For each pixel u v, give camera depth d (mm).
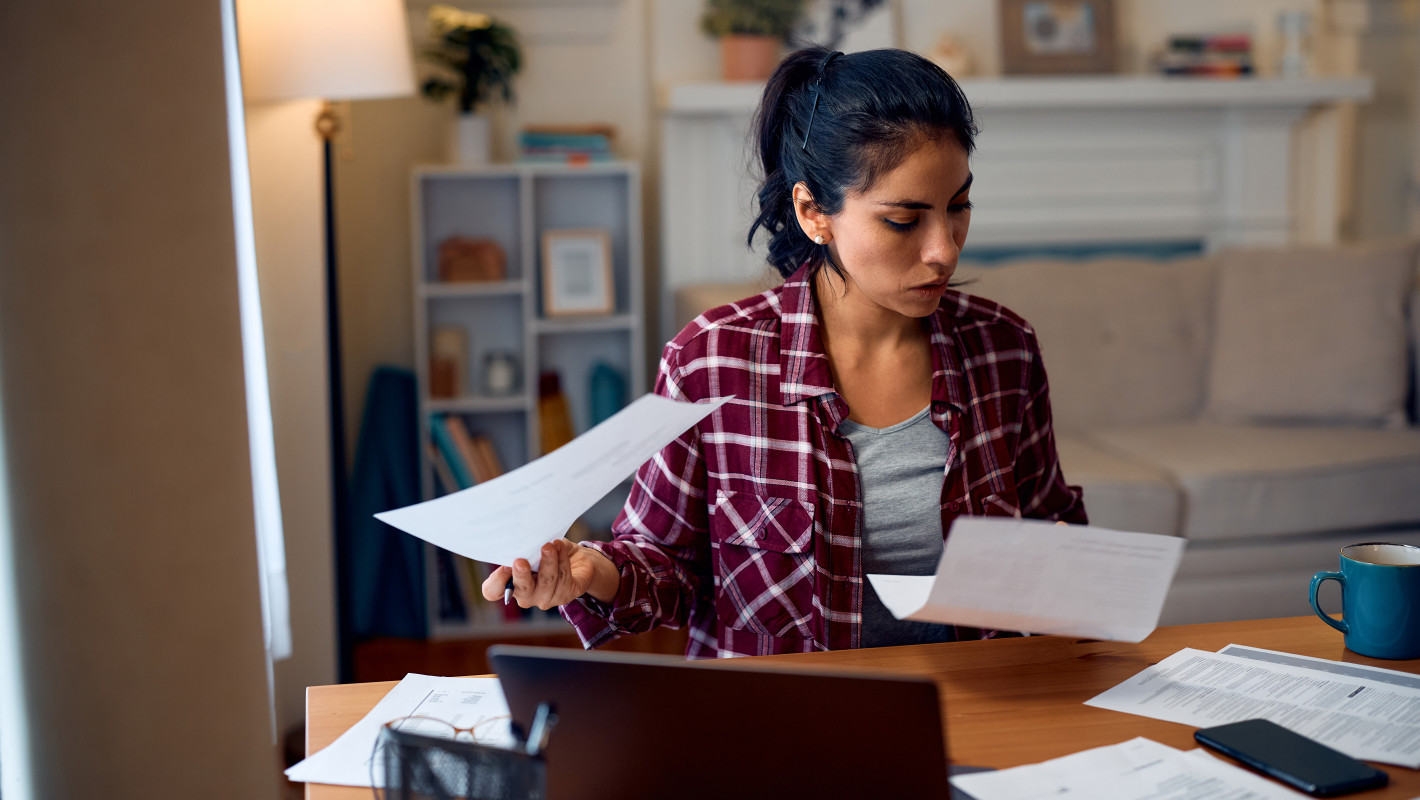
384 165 3217
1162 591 928
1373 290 3012
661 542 1201
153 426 1694
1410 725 865
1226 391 3068
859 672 719
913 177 1047
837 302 1193
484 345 3375
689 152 3332
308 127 2365
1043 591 889
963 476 1188
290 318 2389
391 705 952
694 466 1188
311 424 2441
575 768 770
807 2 3373
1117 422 3092
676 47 3367
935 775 722
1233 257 3180
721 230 3385
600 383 3291
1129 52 3641
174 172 1666
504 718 921
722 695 737
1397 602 990
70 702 1711
